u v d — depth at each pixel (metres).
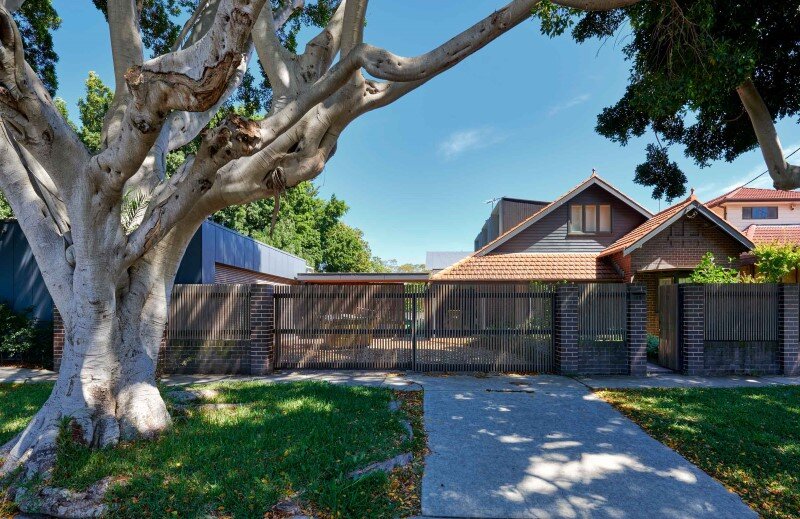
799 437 5.05
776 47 7.17
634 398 6.77
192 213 4.85
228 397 6.55
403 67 3.78
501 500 3.64
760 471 4.20
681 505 3.59
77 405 4.36
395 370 9.27
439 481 3.96
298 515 3.26
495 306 9.27
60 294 4.60
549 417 5.86
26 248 10.82
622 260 13.45
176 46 6.22
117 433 4.49
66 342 4.59
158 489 3.49
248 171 4.37
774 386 7.65
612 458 4.50
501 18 3.70
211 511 3.26
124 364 4.77
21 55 3.49
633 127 9.08
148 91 3.34
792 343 8.74
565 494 3.75
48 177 4.88
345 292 9.41
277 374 8.95
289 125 3.86
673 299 9.29
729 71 6.15
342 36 4.30
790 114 8.06
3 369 9.35
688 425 5.41
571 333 8.84
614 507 3.55
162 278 5.16
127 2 5.18
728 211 25.75
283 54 5.02
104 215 4.28
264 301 9.01
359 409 5.85
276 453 4.20
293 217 34.22
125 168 3.90
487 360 9.20
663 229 12.42
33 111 3.77
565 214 15.14
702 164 9.22
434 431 5.29
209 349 9.09
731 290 8.88
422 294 9.34
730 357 8.80
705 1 6.17
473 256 15.05
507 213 19.73
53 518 3.38
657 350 10.43
